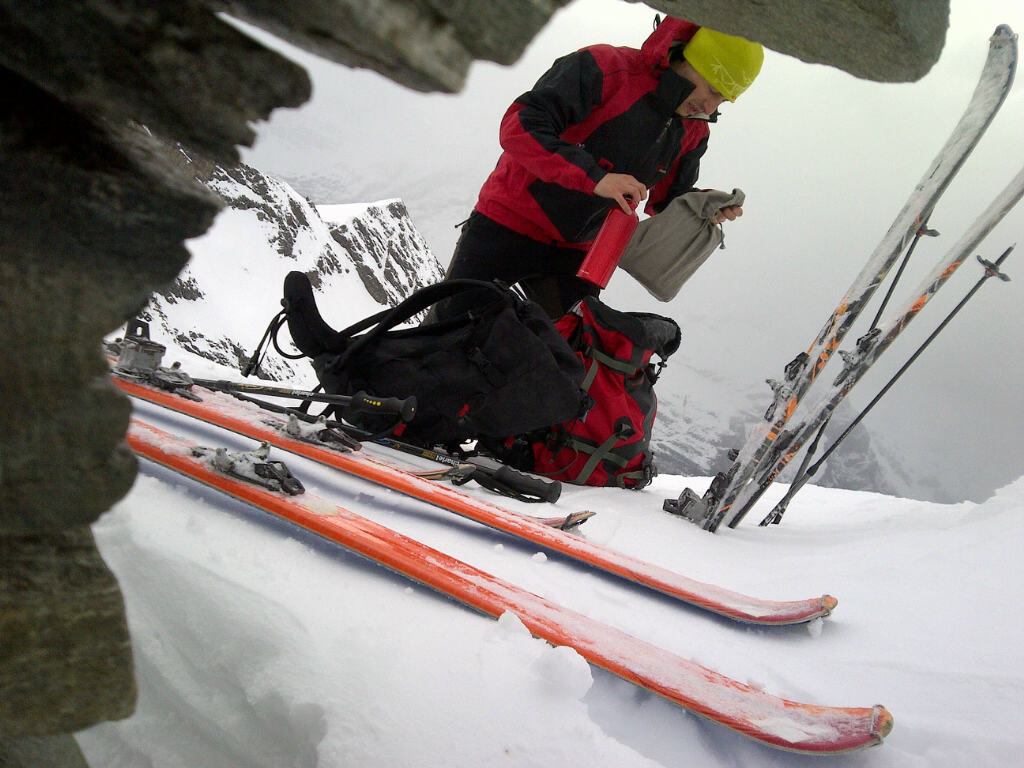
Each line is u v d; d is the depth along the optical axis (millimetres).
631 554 2406
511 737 1167
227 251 42438
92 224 603
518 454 3387
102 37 542
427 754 1092
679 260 3367
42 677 669
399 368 3010
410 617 1492
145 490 1832
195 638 1296
